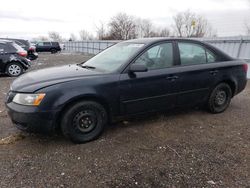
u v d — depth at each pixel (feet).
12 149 9.67
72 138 9.98
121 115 11.06
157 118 13.35
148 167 8.60
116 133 11.39
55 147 9.93
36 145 10.06
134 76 10.87
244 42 29.55
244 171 8.46
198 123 12.85
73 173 8.16
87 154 9.41
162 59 11.84
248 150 10.00
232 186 7.63
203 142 10.63
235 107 15.93
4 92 19.77
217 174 8.26
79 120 9.99
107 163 8.80
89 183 7.67
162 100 11.90
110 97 10.43
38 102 9.11
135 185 7.61
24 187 7.41
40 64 45.29
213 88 13.70
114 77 10.46
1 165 8.54
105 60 12.28
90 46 94.07
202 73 12.91
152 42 11.73
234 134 11.57
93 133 10.48
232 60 14.49
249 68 29.01
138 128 12.00
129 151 9.70
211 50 13.67
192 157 9.33
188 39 12.91
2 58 28.30
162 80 11.57
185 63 12.52
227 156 9.46
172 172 8.32
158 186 7.59
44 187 7.44
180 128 12.12
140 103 11.29
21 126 9.62
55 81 9.66
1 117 13.21
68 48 135.54
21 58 29.60
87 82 9.91
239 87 14.98
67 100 9.41
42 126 9.34
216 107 14.26
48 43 102.78
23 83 10.03
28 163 8.70
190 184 7.70
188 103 12.98
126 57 11.31
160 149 9.91
